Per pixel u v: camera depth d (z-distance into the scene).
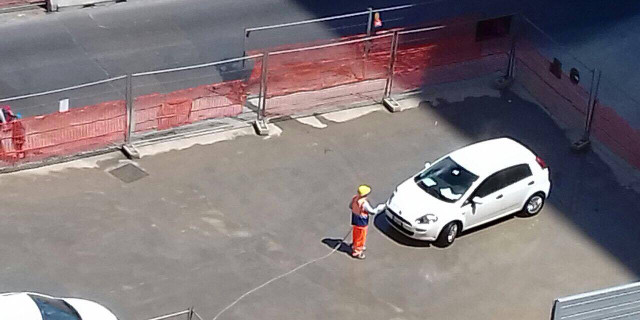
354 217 34.88
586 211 39.16
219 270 34.50
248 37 48.25
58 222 35.81
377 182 39.50
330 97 43.31
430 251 36.22
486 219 37.09
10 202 36.56
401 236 36.78
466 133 42.94
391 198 36.56
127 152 39.41
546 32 50.91
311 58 44.78
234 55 46.94
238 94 41.97
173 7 50.22
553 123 44.03
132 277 33.84
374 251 35.97
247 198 37.94
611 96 46.19
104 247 34.94
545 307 34.38
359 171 40.03
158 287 33.53
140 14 49.34
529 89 45.84
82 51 46.09
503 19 45.69
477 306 34.16
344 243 36.25
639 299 28.80
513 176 37.09
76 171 38.47
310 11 51.34
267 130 41.44
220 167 39.41
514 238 37.31
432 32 44.66
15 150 38.16
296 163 40.09
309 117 42.75
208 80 44.72
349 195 38.69
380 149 41.44
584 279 35.81
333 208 37.94
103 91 43.34
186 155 39.84
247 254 35.31
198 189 38.16
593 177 41.16
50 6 48.41
